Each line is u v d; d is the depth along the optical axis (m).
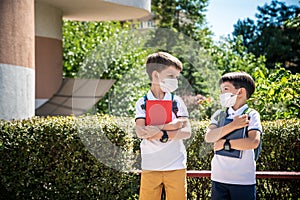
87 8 10.67
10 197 5.34
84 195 5.35
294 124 5.57
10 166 5.26
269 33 22.11
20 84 6.74
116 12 11.01
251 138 3.92
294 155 5.48
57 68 10.88
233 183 3.95
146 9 10.58
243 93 4.09
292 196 5.28
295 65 20.59
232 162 3.98
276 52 20.69
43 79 10.44
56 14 10.77
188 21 25.23
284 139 5.50
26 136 5.25
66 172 5.30
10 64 6.55
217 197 4.03
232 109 4.12
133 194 5.40
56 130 5.25
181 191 3.90
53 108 10.48
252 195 3.97
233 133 4.02
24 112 6.83
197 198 5.30
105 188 5.36
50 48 10.59
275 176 4.81
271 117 6.95
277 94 6.59
